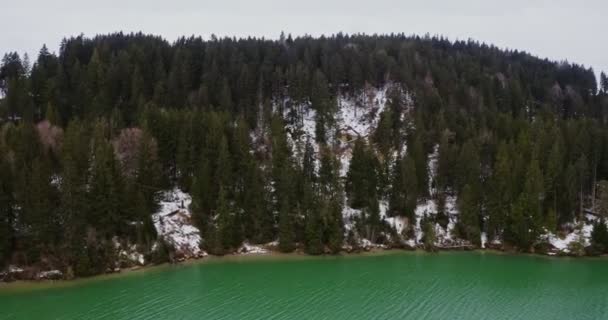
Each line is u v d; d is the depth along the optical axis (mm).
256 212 73438
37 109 93750
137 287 52688
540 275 60656
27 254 55906
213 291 51219
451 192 88000
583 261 69688
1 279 53312
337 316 43188
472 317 43500
